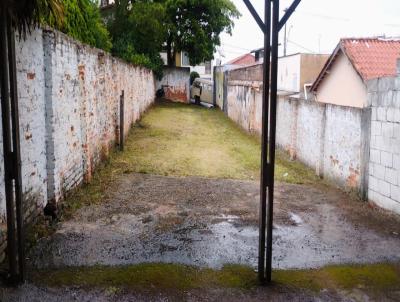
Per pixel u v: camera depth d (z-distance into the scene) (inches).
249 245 217.0
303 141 438.3
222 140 589.6
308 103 420.8
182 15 1064.2
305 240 227.8
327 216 271.3
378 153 288.7
